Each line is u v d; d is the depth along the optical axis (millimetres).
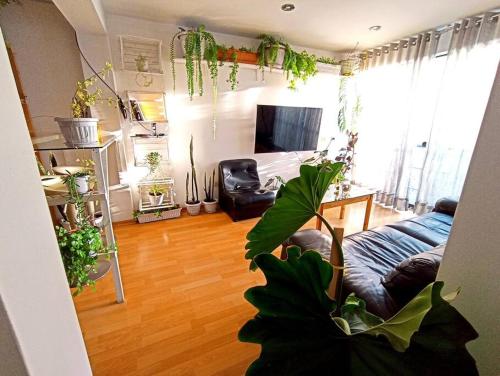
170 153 3385
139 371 1366
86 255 1398
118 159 3025
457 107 2922
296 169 4414
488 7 2451
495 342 574
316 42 3611
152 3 2434
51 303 517
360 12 2568
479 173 565
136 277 2152
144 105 3080
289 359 508
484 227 566
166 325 1665
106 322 1676
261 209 3445
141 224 3195
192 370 1378
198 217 3447
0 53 415
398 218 3506
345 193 2959
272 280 543
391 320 477
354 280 1390
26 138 485
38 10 2492
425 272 1129
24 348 399
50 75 2654
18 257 411
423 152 3348
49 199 1374
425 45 3148
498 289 554
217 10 2572
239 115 3686
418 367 452
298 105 4098
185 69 3166
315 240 1917
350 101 4289
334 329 537
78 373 628
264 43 3240
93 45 2609
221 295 1960
